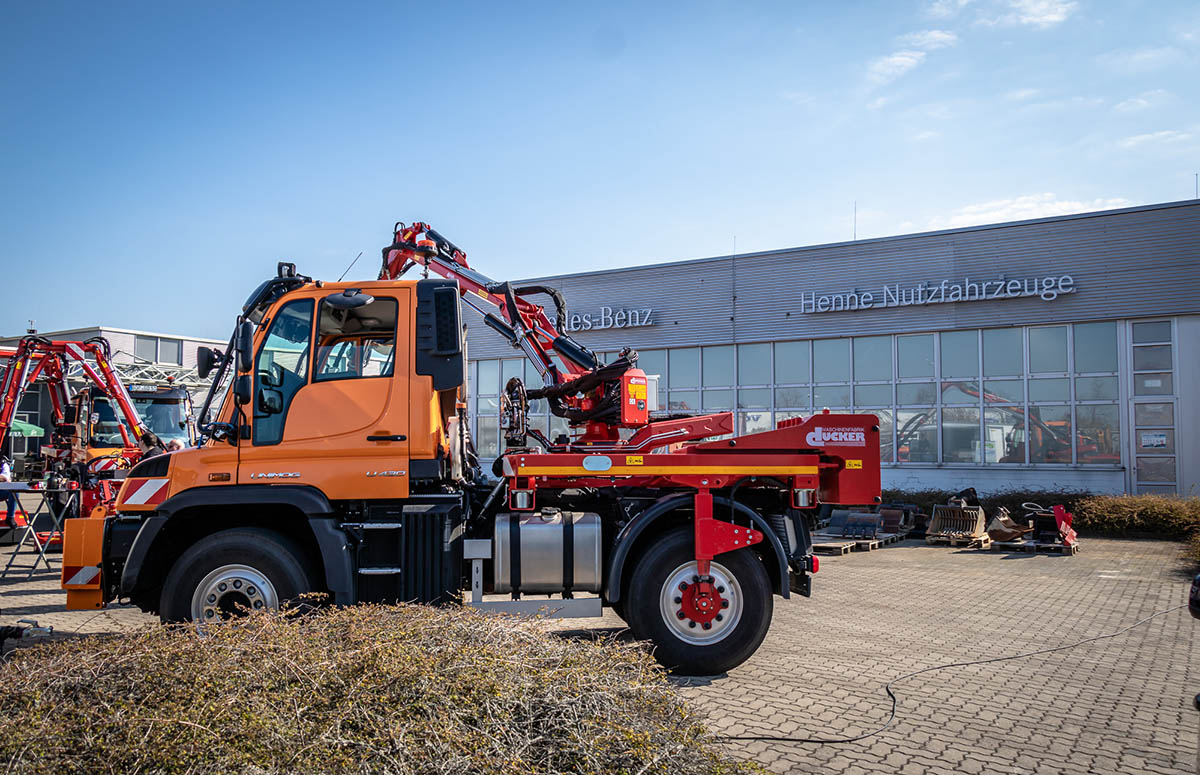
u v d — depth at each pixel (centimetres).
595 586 628
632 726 327
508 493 640
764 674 611
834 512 1538
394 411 617
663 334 2158
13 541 1437
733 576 621
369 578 604
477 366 2384
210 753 281
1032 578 1081
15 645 566
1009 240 1777
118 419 1712
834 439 654
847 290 1941
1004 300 1777
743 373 2066
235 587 585
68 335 3569
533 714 324
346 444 613
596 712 329
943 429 1833
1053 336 1739
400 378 621
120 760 279
